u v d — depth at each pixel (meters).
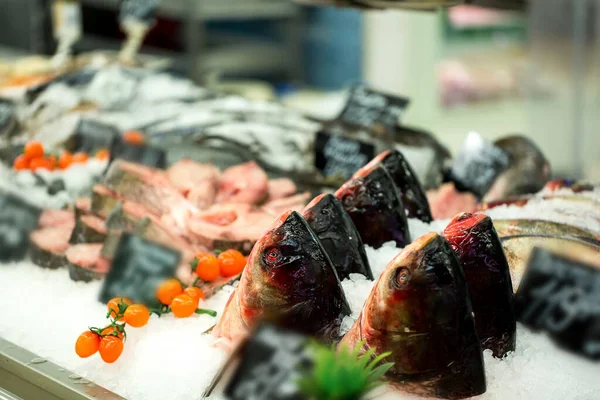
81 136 1.90
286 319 1.19
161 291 1.38
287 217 1.21
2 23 3.40
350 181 1.39
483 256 1.21
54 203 1.68
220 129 1.85
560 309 1.26
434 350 1.14
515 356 1.23
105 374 1.29
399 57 3.49
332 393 1.09
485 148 1.66
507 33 3.64
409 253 1.14
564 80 2.93
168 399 1.23
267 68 3.61
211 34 3.61
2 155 1.88
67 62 2.53
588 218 1.45
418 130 1.82
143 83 2.10
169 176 1.64
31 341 1.38
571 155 3.00
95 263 1.50
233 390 1.17
